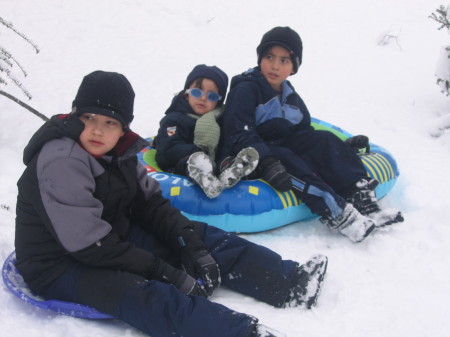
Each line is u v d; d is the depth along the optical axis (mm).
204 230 2387
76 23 6348
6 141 3775
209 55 6039
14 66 5242
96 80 1978
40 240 1999
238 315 1874
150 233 2402
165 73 5512
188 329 1846
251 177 3186
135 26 6449
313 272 2293
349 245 2900
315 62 6098
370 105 5227
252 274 2270
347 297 2371
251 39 6492
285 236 2971
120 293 1914
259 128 3238
